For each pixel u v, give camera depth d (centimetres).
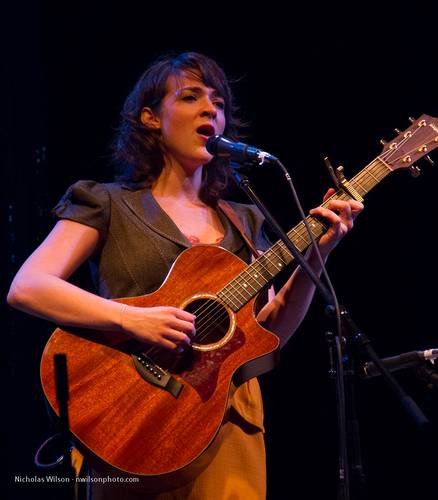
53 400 438
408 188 896
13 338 834
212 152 491
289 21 923
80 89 880
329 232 488
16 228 848
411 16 894
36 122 867
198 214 520
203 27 916
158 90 523
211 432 434
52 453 545
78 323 446
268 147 910
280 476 886
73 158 869
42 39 877
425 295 882
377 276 901
